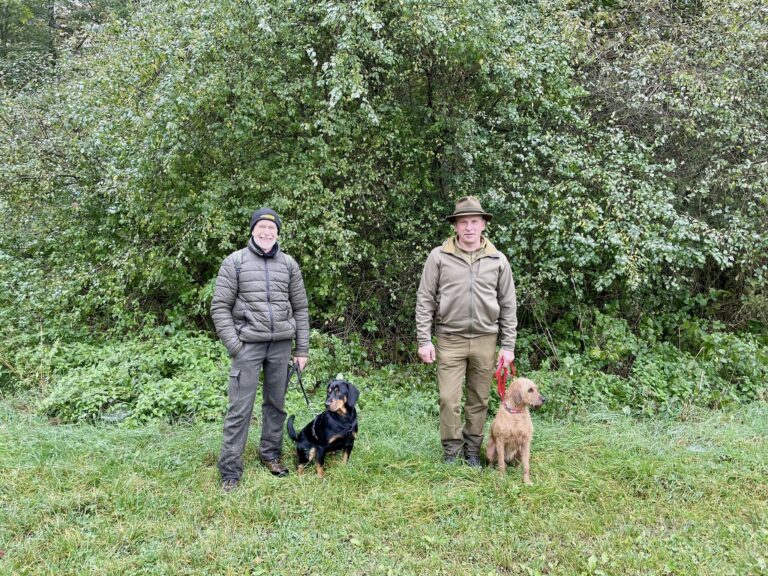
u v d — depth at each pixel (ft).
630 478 12.70
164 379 17.25
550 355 21.66
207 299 20.56
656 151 22.31
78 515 10.79
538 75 19.07
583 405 17.38
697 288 24.49
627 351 20.57
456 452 13.44
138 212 20.34
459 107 21.12
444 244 13.33
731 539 10.28
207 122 19.44
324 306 22.77
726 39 21.25
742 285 23.41
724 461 13.57
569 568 9.44
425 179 21.61
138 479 12.01
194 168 20.31
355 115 19.63
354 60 17.28
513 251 19.89
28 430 14.37
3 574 8.85
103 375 17.20
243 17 17.40
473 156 20.39
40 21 54.75
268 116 19.12
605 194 19.85
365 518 10.82
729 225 20.31
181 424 15.33
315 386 18.74
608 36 23.73
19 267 23.09
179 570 9.21
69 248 23.89
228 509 10.89
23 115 25.05
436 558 9.63
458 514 11.16
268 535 10.30
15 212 24.23
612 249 18.99
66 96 23.31
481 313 12.96
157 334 20.52
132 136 18.84
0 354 18.93
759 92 21.97
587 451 14.11
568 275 20.34
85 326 21.58
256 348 12.02
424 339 13.24
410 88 21.79
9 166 22.88
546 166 21.25
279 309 12.16
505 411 12.84
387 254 22.17
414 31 17.54
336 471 12.59
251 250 12.10
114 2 45.91
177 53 17.88
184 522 10.44
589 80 22.18
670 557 9.70
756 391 18.89
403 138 21.13
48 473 12.11
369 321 22.53
